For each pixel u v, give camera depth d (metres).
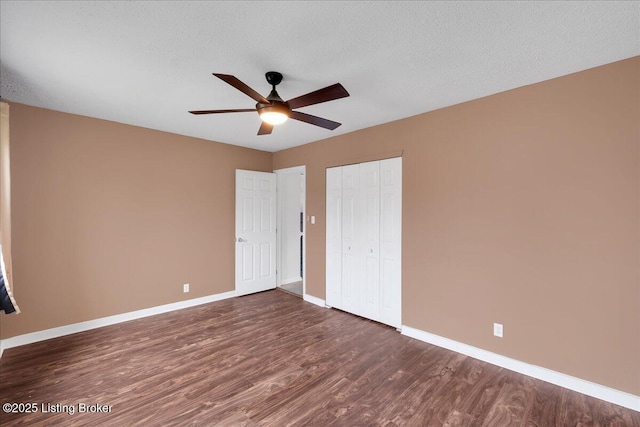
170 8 1.53
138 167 3.60
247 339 3.02
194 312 3.84
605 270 2.08
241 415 1.91
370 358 2.66
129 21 1.63
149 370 2.42
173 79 2.34
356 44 1.86
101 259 3.33
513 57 2.01
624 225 2.01
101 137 3.32
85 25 1.67
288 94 2.61
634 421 1.88
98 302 3.31
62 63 2.09
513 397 2.11
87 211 3.24
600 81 2.10
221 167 4.40
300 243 5.61
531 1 1.47
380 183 3.47
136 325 3.38
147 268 3.68
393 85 2.44
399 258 3.28
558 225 2.27
